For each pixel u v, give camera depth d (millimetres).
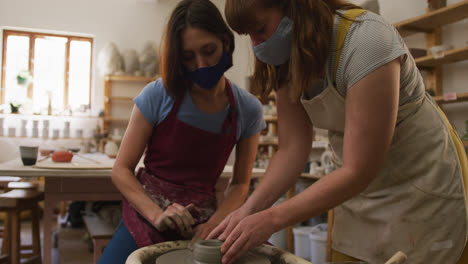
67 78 6762
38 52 6641
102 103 6730
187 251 924
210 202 1361
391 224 1000
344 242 1144
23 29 6531
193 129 1261
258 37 913
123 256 1202
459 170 970
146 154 1387
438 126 972
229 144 1362
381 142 788
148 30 7004
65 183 1971
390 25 841
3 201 2482
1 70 6480
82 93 6828
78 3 6715
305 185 3584
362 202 1071
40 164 2070
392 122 792
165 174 1323
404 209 979
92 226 2275
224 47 1181
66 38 6762
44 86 6652
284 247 3354
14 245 2494
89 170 1888
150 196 1299
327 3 884
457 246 971
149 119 1269
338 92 903
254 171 2195
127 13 6926
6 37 6508
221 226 927
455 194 958
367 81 780
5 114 6078
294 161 1064
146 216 1155
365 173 791
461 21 2756
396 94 790
